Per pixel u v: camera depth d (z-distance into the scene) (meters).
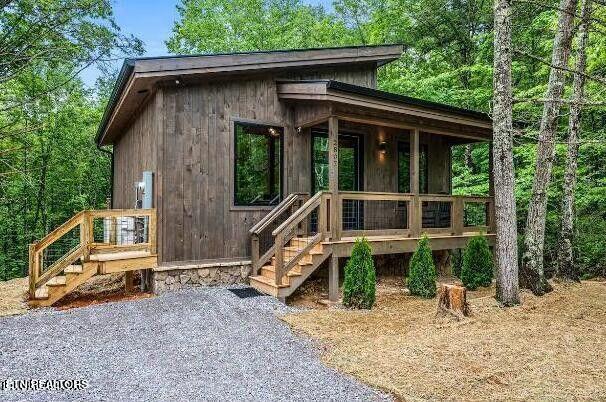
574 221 8.59
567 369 3.69
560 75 6.85
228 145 7.08
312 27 21.28
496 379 3.47
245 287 6.81
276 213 7.32
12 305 5.73
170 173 6.49
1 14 9.98
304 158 8.04
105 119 9.67
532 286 6.84
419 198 7.81
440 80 14.17
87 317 5.08
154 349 4.14
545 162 6.87
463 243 8.53
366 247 6.11
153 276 6.46
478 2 15.27
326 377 3.56
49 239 5.75
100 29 10.70
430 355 4.02
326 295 7.07
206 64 6.49
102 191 17.08
